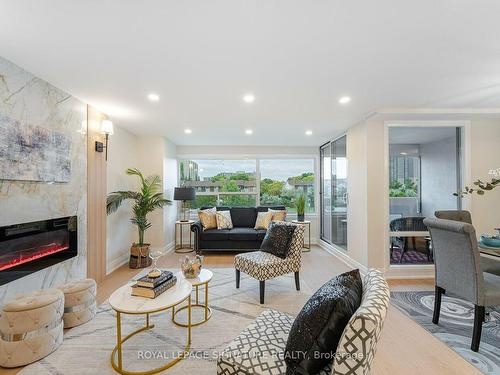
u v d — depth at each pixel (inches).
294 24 63.5
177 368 69.6
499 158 144.1
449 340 83.3
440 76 92.6
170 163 209.5
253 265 111.8
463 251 80.7
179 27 64.5
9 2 55.0
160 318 95.3
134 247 158.1
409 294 119.8
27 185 89.7
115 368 68.9
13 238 83.9
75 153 113.7
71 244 111.2
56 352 75.6
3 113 79.7
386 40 70.2
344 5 57.0
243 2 56.1
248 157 232.5
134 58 79.7
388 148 143.5
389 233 143.8
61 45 72.4
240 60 80.9
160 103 119.8
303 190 238.5
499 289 77.5
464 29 65.2
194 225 188.5
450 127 147.0
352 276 56.9
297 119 146.6
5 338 70.1
